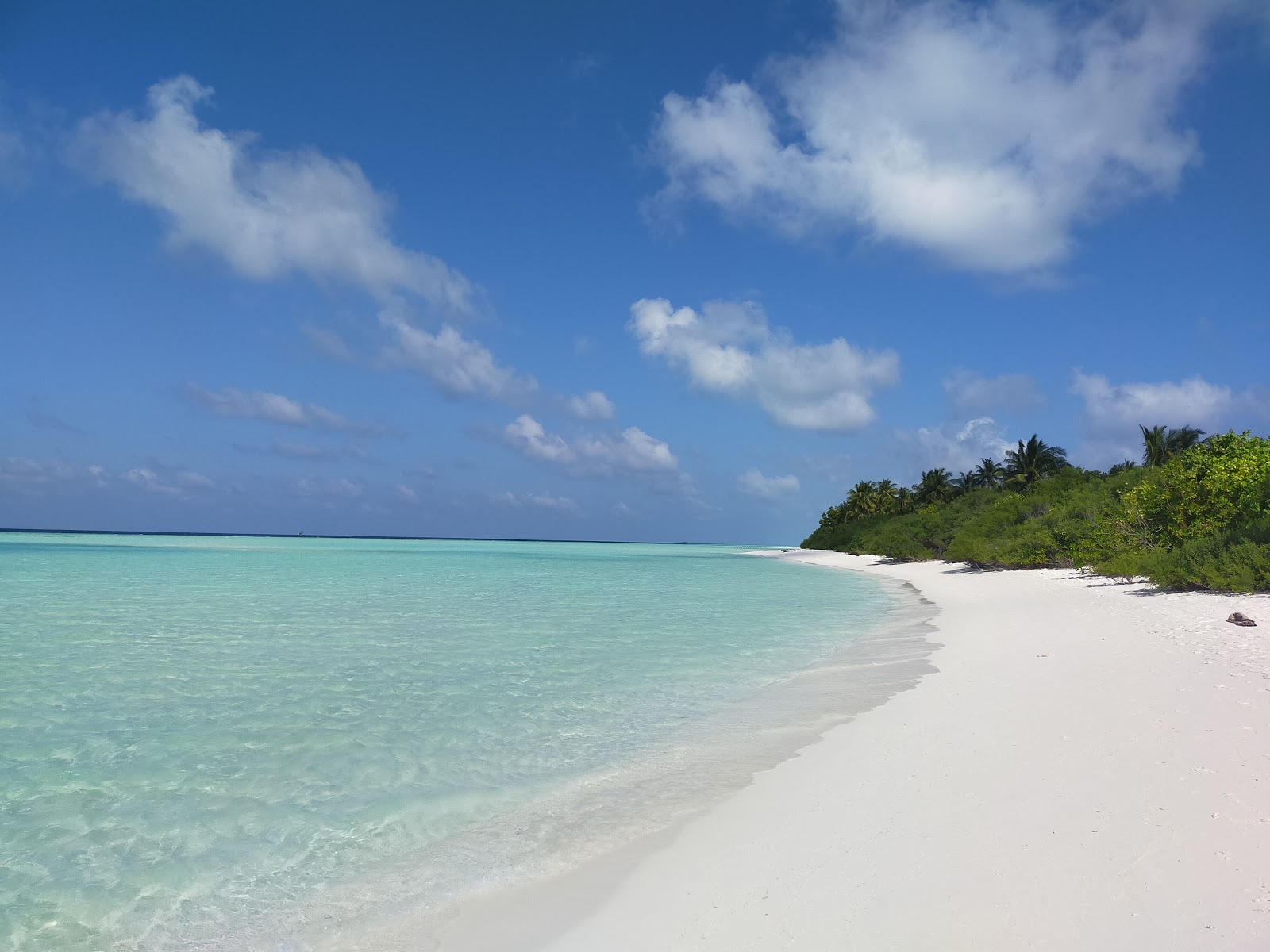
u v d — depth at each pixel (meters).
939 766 7.06
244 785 8.04
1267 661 10.14
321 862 6.12
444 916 5.13
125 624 21.02
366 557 83.19
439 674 13.86
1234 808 5.14
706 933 4.46
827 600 30.70
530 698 11.89
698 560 95.62
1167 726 7.26
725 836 6.07
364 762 8.74
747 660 15.33
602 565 73.06
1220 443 24.95
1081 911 4.09
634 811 6.95
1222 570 19.52
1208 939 3.68
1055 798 5.77
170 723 10.48
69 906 5.43
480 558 88.69
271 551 95.31
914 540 64.31
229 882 5.80
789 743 8.86
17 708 11.27
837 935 4.21
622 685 12.83
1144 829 4.98
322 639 18.36
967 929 4.06
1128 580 25.80
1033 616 18.73
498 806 7.32
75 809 7.34
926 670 12.73
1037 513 44.56
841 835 5.72
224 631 19.67
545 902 5.22
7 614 23.42
